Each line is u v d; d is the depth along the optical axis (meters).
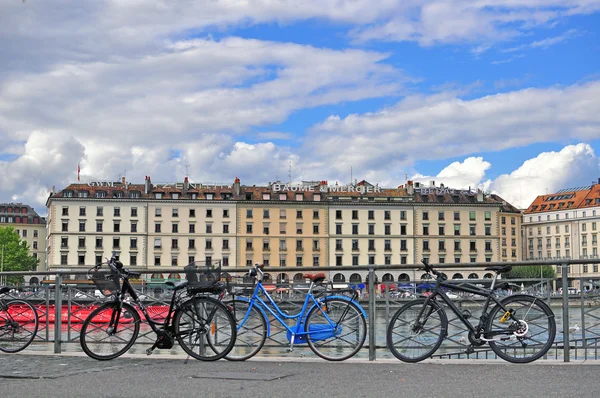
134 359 10.67
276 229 124.25
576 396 7.04
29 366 9.80
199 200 122.50
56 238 119.12
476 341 10.08
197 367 9.56
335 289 10.69
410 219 127.56
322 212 125.25
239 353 10.60
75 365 9.89
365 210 126.50
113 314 10.84
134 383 8.08
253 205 123.81
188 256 121.81
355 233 125.88
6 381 8.36
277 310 10.64
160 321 10.77
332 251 125.19
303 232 124.56
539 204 181.00
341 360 10.41
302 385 7.88
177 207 122.12
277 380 8.26
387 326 10.38
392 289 10.52
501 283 10.20
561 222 173.62
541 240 178.38
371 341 10.52
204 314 10.62
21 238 196.50
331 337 10.50
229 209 123.31
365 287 10.62
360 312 10.48
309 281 10.72
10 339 11.99
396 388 7.63
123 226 120.81
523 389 7.46
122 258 120.06
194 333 10.62
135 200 121.06
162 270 10.85
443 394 7.22
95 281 10.91
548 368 9.16
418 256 127.25
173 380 8.29
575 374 8.55
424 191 134.62
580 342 10.36
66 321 11.96
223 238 122.81
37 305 11.99
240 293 10.71
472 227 129.50
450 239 128.62
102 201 120.44
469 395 7.14
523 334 9.98
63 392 7.50
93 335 10.81
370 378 8.39
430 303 10.24
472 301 10.14
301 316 10.60
